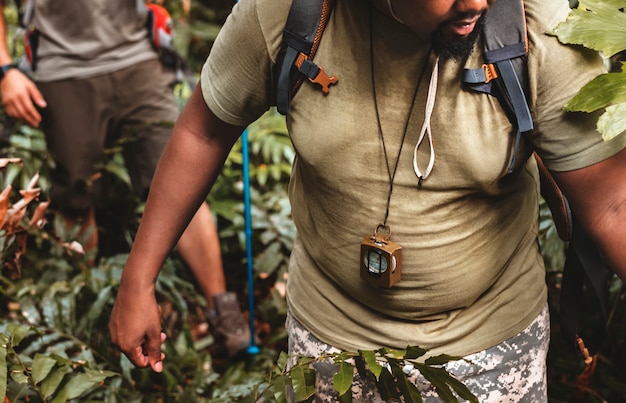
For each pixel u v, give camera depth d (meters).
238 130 1.95
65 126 3.55
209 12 6.49
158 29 3.56
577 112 1.63
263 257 3.96
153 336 2.11
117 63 3.52
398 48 1.64
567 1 1.65
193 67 5.75
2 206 2.53
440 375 1.78
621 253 1.67
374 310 1.94
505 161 1.70
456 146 1.68
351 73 1.69
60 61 3.51
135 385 2.84
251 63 1.78
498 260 1.86
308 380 1.93
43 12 3.52
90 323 2.92
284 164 4.57
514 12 1.60
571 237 1.96
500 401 1.95
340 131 1.73
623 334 2.78
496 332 1.91
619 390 2.71
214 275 3.52
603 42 1.57
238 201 4.32
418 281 1.84
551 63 1.60
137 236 2.06
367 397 1.97
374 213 1.80
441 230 1.79
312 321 2.01
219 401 2.71
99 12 3.48
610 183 1.65
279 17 1.72
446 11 1.49
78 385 2.27
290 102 1.76
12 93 3.47
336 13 1.69
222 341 3.46
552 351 2.91
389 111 1.70
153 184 2.03
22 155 4.06
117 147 3.55
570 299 2.06
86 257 3.43
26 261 3.67
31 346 2.71
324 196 1.84
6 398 2.26
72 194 3.64
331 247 1.90
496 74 1.62
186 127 1.96
